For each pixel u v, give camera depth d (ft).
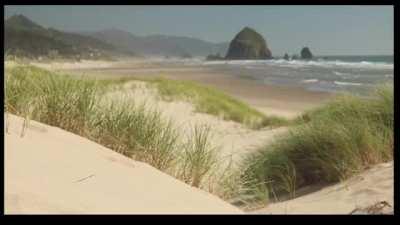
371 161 18.40
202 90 61.82
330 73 188.55
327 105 27.91
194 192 12.82
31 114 15.84
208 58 625.82
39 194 8.55
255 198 17.21
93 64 369.30
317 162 19.36
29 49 345.92
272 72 208.95
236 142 32.07
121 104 18.38
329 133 19.88
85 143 13.88
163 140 16.22
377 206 13.58
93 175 10.95
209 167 15.84
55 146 12.25
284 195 18.33
